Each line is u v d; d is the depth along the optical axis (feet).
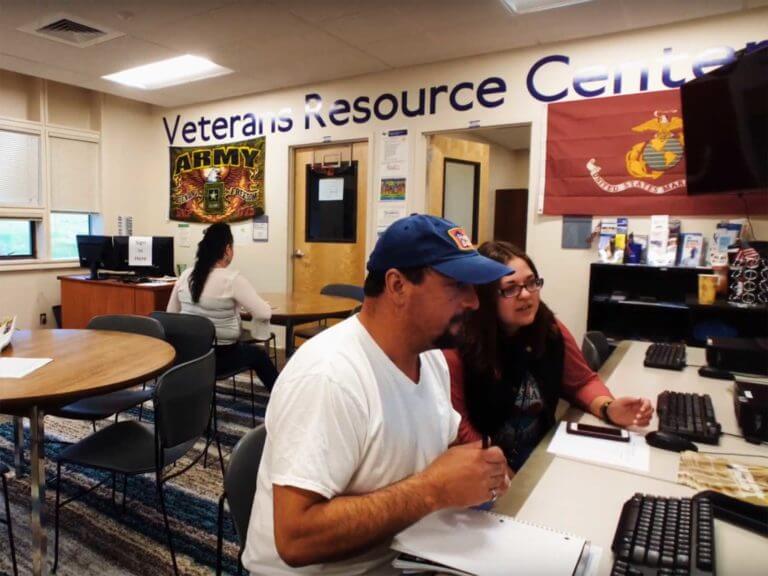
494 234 22.00
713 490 3.40
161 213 20.11
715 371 6.41
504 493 3.37
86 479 8.37
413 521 2.69
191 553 6.56
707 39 10.84
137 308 14.88
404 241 2.84
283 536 2.56
